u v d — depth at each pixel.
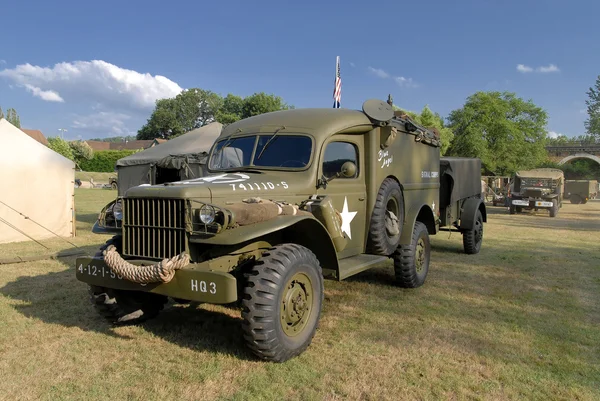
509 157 32.03
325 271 4.37
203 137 12.14
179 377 3.30
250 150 4.83
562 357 3.80
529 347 4.01
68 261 7.42
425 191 6.74
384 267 7.32
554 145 54.66
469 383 3.30
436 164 7.31
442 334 4.29
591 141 55.03
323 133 4.65
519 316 4.88
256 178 4.20
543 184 20.17
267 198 4.03
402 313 4.92
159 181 12.06
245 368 3.44
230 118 54.50
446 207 8.05
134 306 4.37
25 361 3.56
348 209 4.89
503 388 3.24
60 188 10.31
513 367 3.59
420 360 3.69
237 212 3.37
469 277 6.73
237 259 3.77
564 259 8.27
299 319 3.69
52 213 10.20
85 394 3.06
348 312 4.93
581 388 3.25
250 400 2.99
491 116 31.80
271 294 3.36
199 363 3.52
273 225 3.49
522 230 13.15
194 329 4.32
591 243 10.47
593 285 6.30
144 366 3.48
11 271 6.64
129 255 3.69
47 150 10.21
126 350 3.80
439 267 7.45
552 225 14.88
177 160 11.18
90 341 3.99
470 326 4.53
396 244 5.56
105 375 3.34
